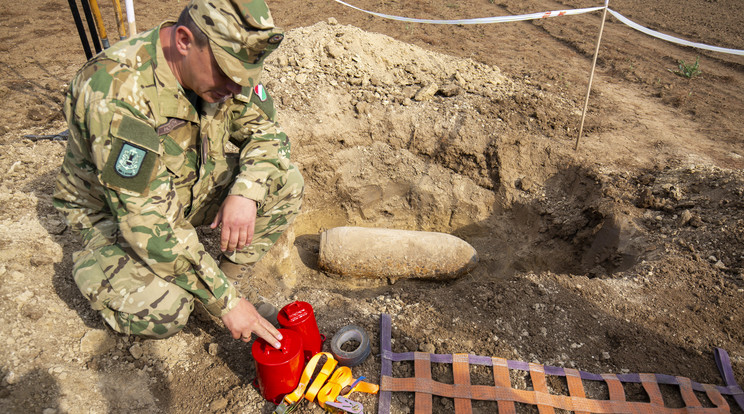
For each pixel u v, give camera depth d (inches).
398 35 306.0
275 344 86.4
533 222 174.9
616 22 369.4
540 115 200.1
